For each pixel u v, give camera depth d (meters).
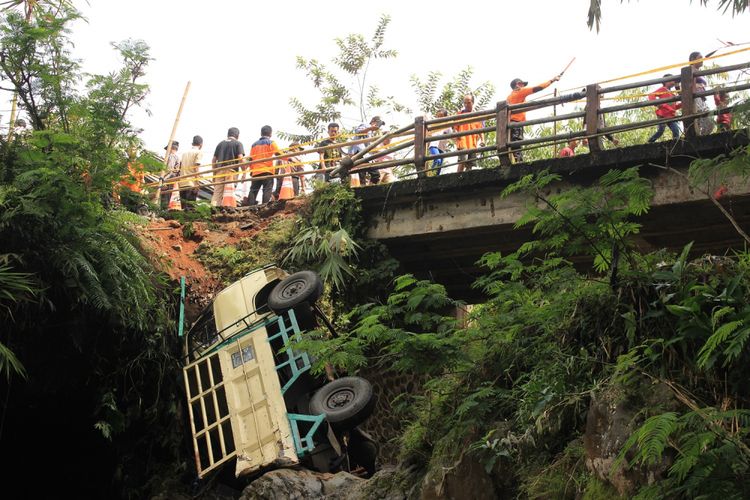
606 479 5.53
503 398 7.00
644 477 5.25
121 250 10.02
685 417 4.80
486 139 14.18
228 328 10.18
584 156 10.39
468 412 6.93
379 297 11.62
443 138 11.55
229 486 9.76
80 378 9.98
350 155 13.16
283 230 12.33
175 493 9.94
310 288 10.22
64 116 9.89
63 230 9.05
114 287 9.54
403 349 7.19
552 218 6.54
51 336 9.52
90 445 10.53
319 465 9.08
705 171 6.06
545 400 6.32
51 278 9.13
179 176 14.84
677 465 4.57
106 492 10.42
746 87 9.70
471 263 12.51
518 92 12.39
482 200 11.18
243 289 10.48
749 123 6.93
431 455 7.29
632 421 5.55
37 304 9.09
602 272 7.49
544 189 10.66
